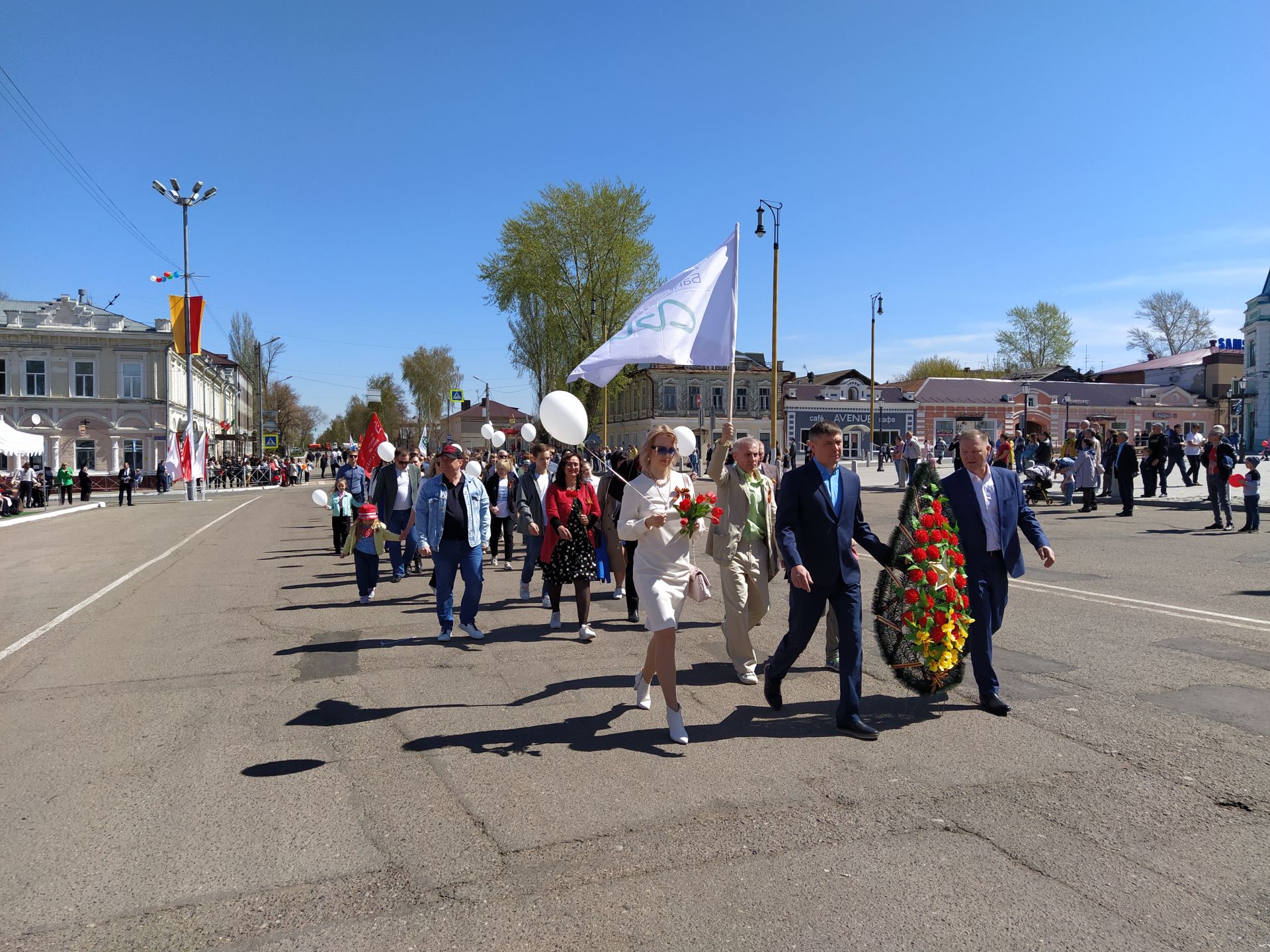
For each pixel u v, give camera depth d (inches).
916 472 212.1
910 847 134.8
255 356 2923.2
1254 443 1921.8
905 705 210.1
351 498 513.7
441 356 3019.2
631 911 116.5
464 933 111.4
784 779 162.9
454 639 290.8
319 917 115.8
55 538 748.0
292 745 184.9
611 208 1605.6
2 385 1855.3
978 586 203.8
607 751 179.8
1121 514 683.4
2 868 130.4
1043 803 151.3
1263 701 206.4
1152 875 125.6
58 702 219.6
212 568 498.6
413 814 148.9
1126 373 3024.1
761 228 884.6
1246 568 410.9
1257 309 1913.1
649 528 187.8
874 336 1684.3
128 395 1939.0
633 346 269.1
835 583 191.0
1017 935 109.8
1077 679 227.1
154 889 123.8
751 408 2445.9
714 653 265.6
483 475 703.7
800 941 108.9
